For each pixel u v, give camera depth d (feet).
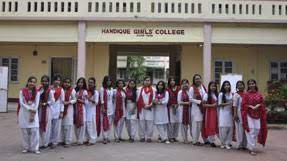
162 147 32.50
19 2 60.75
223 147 32.96
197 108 34.19
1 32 60.75
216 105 33.40
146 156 28.22
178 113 35.70
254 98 30.96
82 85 33.99
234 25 60.54
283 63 72.08
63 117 32.78
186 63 70.90
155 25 60.08
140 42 60.64
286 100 53.52
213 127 33.24
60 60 72.79
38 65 72.64
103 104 34.73
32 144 29.43
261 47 71.77
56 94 32.14
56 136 32.35
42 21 60.34
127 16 60.13
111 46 76.28
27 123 29.14
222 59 71.61
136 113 35.99
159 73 176.76
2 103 60.18
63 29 60.49
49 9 60.75
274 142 36.76
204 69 59.72
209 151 31.12
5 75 60.44
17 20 60.34
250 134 30.48
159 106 35.40
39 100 30.32
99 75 71.20
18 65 72.84
